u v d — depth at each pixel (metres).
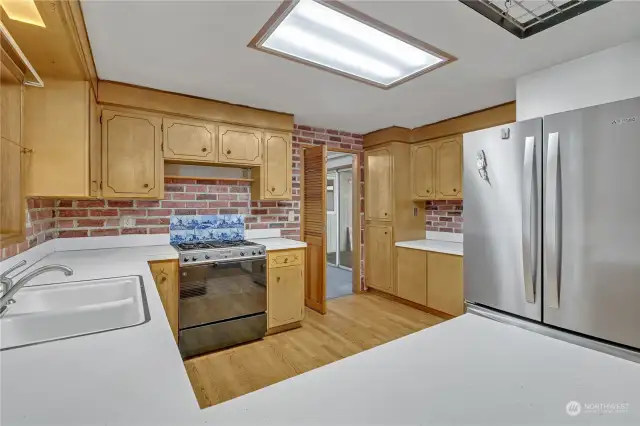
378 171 4.10
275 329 3.04
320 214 3.59
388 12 1.55
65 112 1.89
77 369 0.74
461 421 0.51
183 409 0.58
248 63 2.10
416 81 2.41
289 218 3.70
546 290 1.85
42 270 1.22
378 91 2.61
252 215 3.43
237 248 2.75
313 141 3.88
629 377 0.65
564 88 2.07
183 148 2.72
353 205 4.40
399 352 0.76
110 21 1.61
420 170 3.88
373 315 3.51
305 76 2.31
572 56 1.99
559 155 1.79
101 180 2.40
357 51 1.96
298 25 1.69
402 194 3.96
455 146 3.46
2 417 0.55
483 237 2.18
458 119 3.38
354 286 4.38
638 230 1.54
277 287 3.00
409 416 0.52
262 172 3.14
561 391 0.60
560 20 1.62
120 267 1.92
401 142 3.94
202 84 2.47
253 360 2.51
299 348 2.72
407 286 3.75
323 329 3.13
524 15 1.66
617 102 1.60
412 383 0.63
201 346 2.58
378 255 4.14
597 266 1.66
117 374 0.72
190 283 2.52
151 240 2.87
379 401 0.57
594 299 1.68
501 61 2.06
